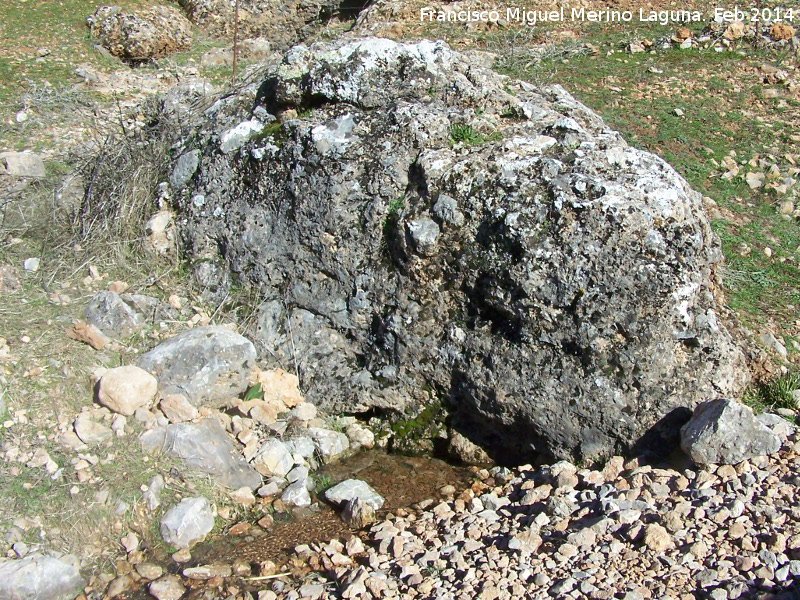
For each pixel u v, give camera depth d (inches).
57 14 389.1
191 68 374.0
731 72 329.1
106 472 161.9
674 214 170.1
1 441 161.9
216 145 210.5
